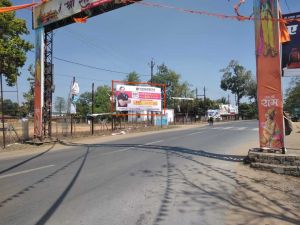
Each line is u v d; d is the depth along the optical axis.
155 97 43.62
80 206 7.25
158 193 8.42
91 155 15.56
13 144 22.09
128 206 7.29
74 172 11.12
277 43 12.17
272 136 12.33
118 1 16.78
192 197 8.12
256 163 11.95
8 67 32.56
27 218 6.50
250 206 7.53
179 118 74.88
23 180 9.95
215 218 6.61
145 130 38.62
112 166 12.33
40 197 8.00
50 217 6.54
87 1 19.08
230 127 42.31
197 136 26.77
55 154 16.52
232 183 9.78
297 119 63.84
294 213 7.10
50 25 22.44
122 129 38.25
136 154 15.71
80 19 19.70
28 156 16.11
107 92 89.69
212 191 8.78
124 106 40.22
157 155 15.34
